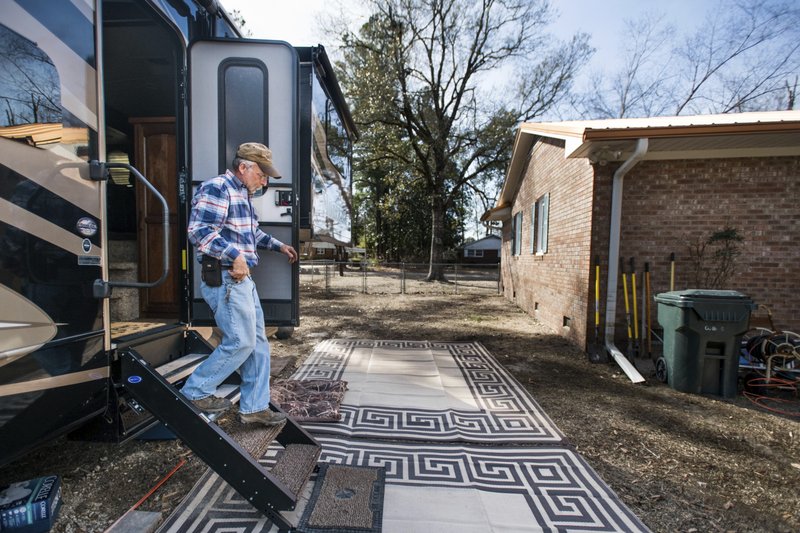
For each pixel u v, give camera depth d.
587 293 5.72
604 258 5.62
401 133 18.78
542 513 2.30
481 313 9.62
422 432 3.29
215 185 2.27
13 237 1.74
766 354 4.49
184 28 3.19
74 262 2.03
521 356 5.71
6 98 1.72
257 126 3.19
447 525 2.18
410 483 2.57
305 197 4.57
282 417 2.53
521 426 3.44
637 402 4.09
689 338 4.34
